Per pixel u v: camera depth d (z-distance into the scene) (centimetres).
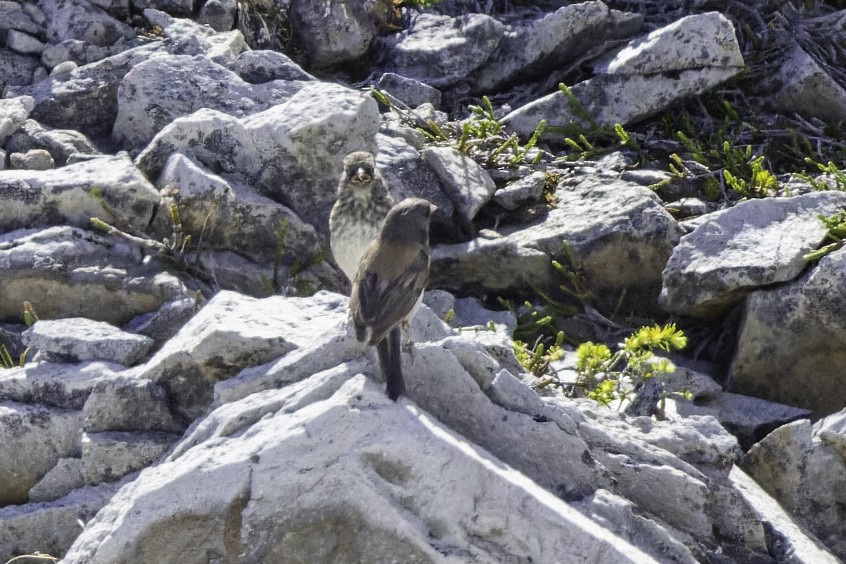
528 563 827
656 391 1205
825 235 1337
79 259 1279
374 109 1449
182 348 1035
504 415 945
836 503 1059
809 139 1742
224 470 852
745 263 1314
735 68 1714
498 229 1527
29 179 1323
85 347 1112
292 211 1408
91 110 1552
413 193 1486
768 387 1319
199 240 1360
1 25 1645
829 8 1991
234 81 1549
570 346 1417
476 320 1414
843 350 1288
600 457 952
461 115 1802
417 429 853
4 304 1259
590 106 1725
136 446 1027
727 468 993
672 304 1360
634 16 1836
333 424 855
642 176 1594
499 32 1827
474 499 838
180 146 1417
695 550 930
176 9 1759
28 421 1052
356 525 838
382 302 902
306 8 1830
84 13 1662
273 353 1024
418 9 1928
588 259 1438
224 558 853
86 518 1009
